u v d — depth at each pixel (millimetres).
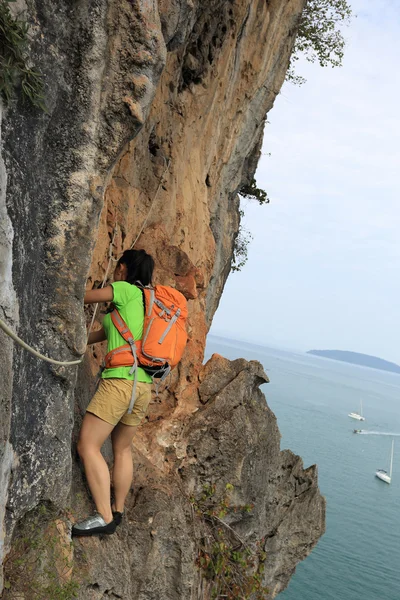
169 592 6031
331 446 106812
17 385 3830
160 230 7250
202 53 8094
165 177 7582
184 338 5109
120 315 4898
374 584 42219
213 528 7082
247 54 9961
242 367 7676
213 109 9117
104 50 4180
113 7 4164
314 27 16000
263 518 7766
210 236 9430
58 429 4297
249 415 7543
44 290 4129
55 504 4375
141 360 4871
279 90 11289
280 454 8312
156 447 6898
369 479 83000
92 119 4203
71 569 4566
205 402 7469
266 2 9859
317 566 43438
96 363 6234
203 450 7082
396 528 59281
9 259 3574
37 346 4094
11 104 3602
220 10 7969
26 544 4211
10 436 3832
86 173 4219
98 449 4895
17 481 4008
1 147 3521
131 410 4824
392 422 183125
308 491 8766
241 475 7254
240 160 11344
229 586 7105
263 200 15688
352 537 53094
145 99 4336
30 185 3873
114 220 6227
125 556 5336
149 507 6027
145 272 5145
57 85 4031
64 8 3984
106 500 4918
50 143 4070
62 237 4156
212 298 11648
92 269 5957
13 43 3391
